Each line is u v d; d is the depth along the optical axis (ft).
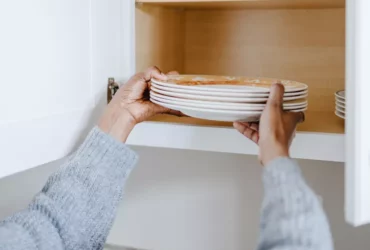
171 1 3.14
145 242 4.20
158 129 2.93
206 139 2.84
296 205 1.87
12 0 2.14
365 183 1.88
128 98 2.79
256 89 2.50
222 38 3.91
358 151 1.86
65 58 2.55
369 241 3.67
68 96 2.60
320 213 1.88
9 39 2.13
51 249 2.36
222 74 3.94
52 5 2.42
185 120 3.05
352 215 1.90
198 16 3.96
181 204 4.09
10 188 4.24
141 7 3.26
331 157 2.65
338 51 3.61
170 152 4.07
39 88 2.36
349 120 1.88
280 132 2.15
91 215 2.54
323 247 1.81
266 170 2.05
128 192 4.21
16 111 2.21
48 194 2.53
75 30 2.63
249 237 3.95
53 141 2.50
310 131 2.72
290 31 3.72
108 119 2.76
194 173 4.04
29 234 2.34
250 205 3.93
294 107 2.43
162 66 3.67
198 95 2.39
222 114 2.39
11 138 2.19
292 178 1.97
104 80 2.96
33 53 2.30
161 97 2.58
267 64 3.80
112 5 3.02
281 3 3.27
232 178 3.96
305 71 3.71
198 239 4.08
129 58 3.16
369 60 1.82
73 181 2.54
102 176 2.58
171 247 4.15
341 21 3.57
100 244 2.60
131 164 2.72
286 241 1.81
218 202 4.00
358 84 1.82
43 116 2.40
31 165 2.34
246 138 2.76
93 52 2.81
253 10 3.79
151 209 4.16
